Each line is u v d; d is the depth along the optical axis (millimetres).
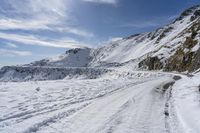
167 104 16875
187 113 13336
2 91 25141
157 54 106812
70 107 15609
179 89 25188
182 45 88188
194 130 10312
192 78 37969
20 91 25328
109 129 10352
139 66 127688
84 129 10328
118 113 13656
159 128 10711
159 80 40219
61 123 11352
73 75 133750
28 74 156625
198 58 63500
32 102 17750
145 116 12953
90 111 14320
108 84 33875
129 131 10125
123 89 26609
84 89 27547
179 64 78250
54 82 41250
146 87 27844
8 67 170750
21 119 11977
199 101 16188
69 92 24641
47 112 13883
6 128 10188
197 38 78500
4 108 15070
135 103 16984
